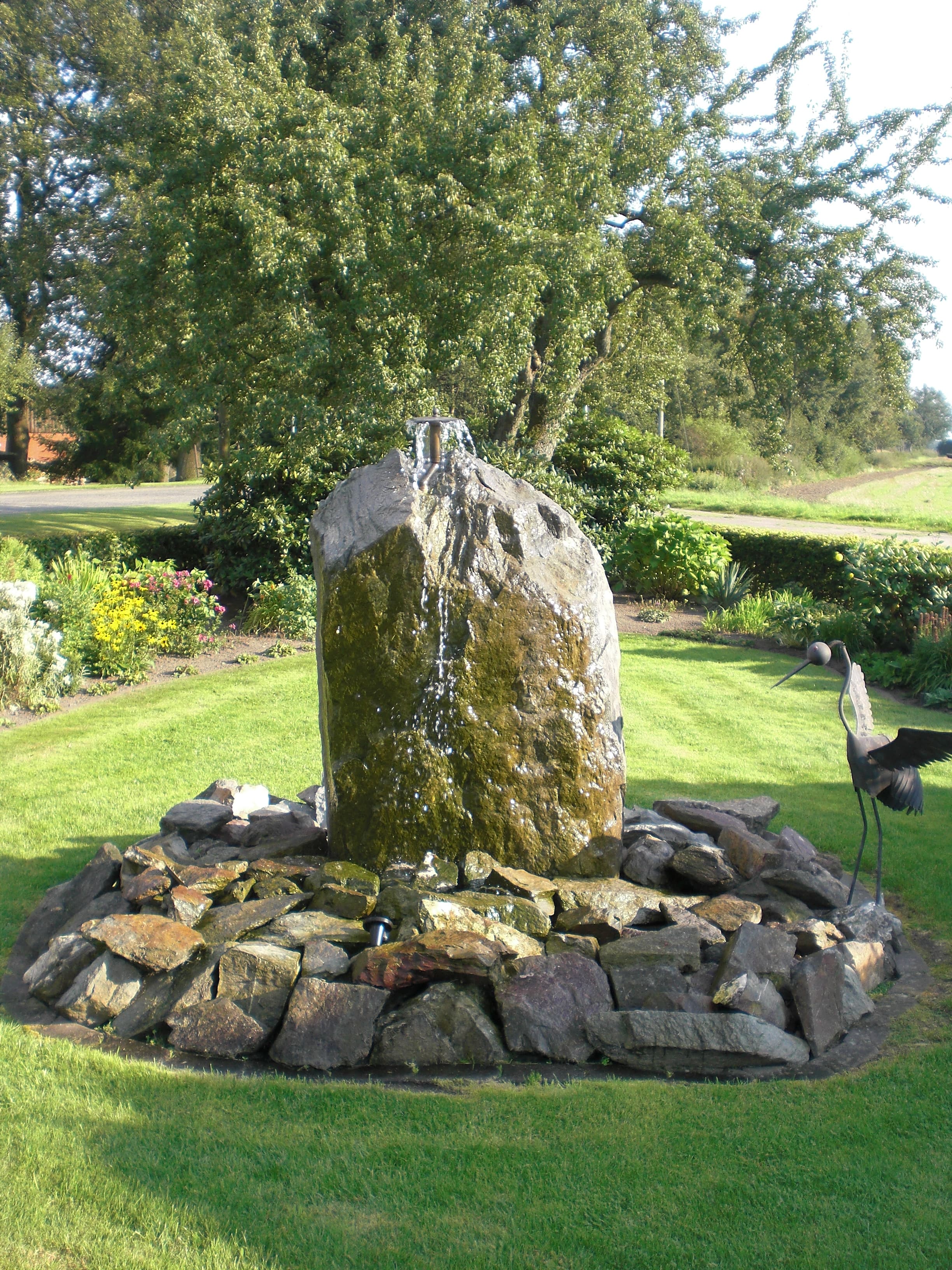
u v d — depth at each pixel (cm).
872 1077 406
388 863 526
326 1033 420
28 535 1814
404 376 1570
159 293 1744
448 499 548
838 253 1986
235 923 482
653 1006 442
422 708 527
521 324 1638
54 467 4612
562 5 1912
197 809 651
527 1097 389
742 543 2023
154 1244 297
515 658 529
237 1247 296
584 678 539
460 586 529
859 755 524
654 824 631
